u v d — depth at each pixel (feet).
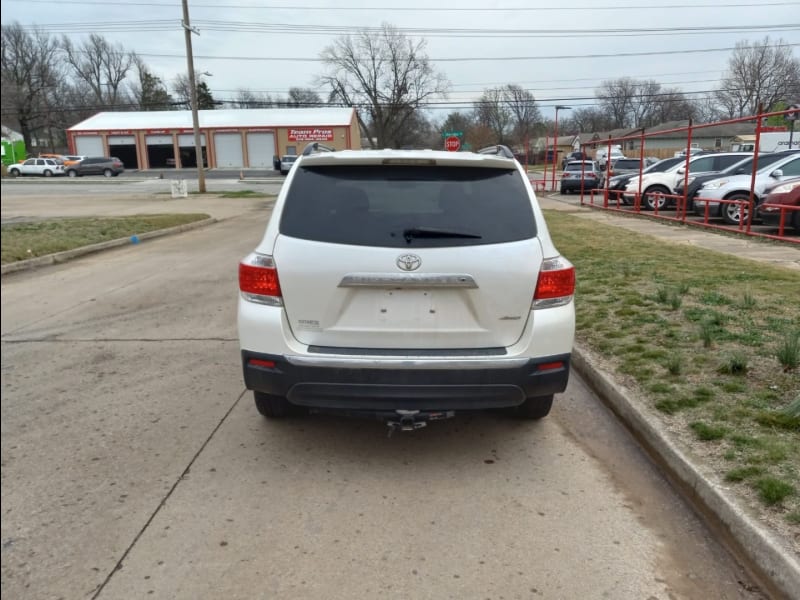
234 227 54.34
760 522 8.82
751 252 33.27
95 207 75.66
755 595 8.13
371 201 10.91
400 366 10.42
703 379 14.32
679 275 26.05
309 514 9.97
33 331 20.99
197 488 10.75
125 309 24.08
